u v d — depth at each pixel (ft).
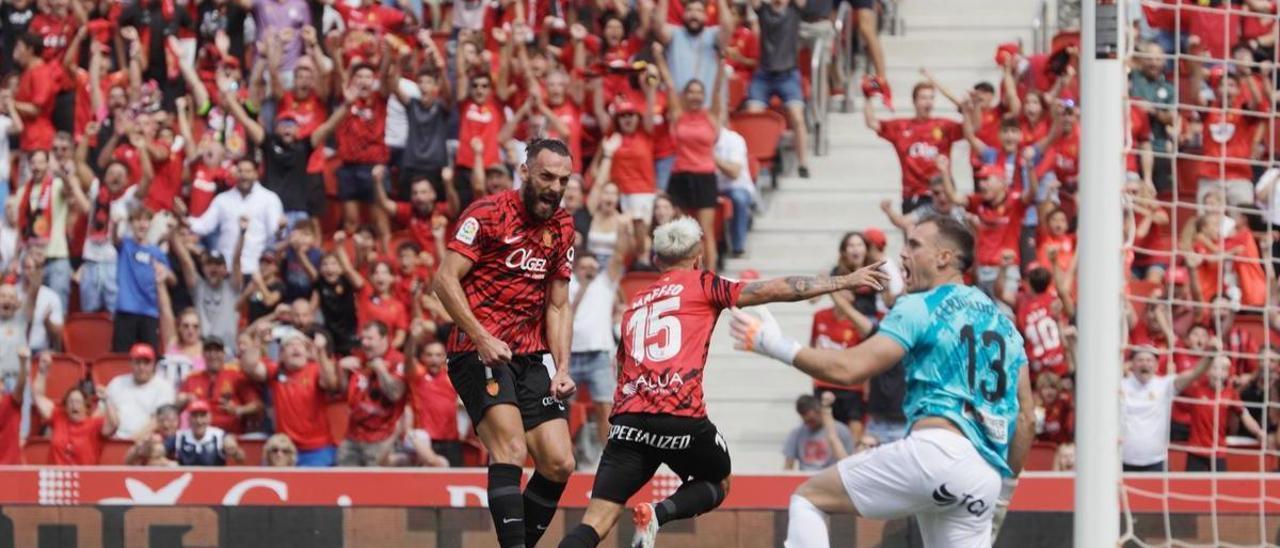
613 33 67.46
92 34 71.72
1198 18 64.39
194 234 62.54
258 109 67.82
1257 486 44.11
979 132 63.31
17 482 46.52
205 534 46.24
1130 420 51.29
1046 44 70.64
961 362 31.76
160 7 72.28
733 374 60.39
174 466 49.85
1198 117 63.36
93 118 70.18
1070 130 61.52
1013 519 45.09
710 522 45.34
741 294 34.63
